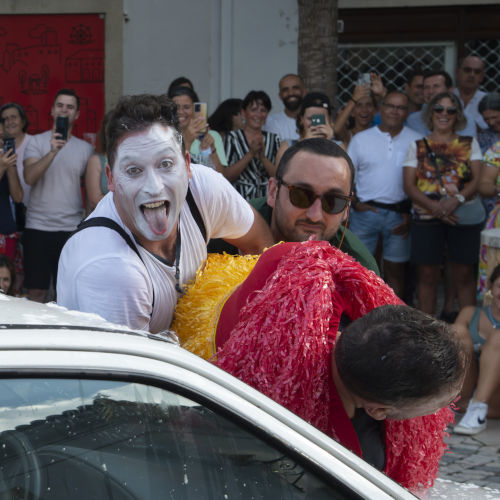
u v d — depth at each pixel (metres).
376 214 6.59
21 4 9.38
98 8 9.24
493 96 6.70
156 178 2.17
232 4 8.93
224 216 2.53
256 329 1.90
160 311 2.32
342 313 2.09
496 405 4.82
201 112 5.55
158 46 9.19
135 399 1.40
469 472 4.12
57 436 1.35
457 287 6.58
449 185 6.34
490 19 9.02
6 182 6.09
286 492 1.46
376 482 1.50
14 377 1.33
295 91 7.12
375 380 1.72
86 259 2.17
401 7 9.10
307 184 2.62
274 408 1.49
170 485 1.41
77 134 9.53
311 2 7.61
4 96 9.62
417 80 7.64
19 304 1.59
